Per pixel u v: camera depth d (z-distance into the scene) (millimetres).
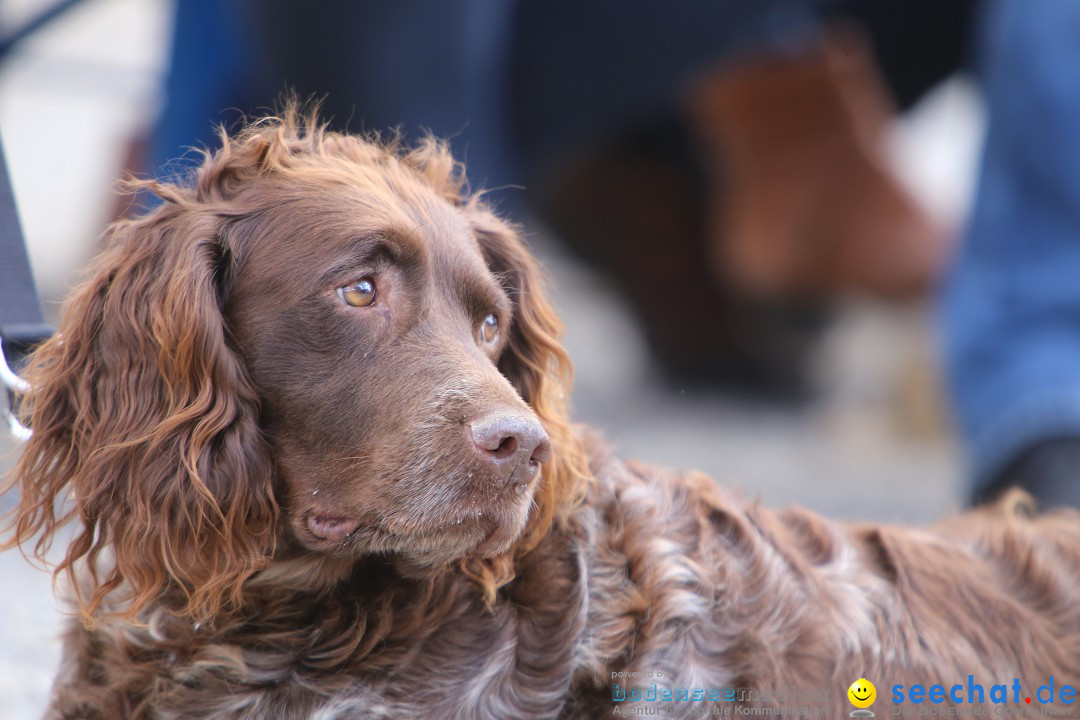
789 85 16547
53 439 5152
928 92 19219
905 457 15289
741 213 17266
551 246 19859
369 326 5035
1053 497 9422
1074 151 10102
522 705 5414
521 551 5422
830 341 18594
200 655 5281
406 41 10383
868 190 16703
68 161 20250
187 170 5629
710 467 13953
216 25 11992
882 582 6000
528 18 14211
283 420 5066
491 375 5016
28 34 13430
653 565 5617
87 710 5398
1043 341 10109
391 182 5465
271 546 5102
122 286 5109
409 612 5375
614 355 20141
